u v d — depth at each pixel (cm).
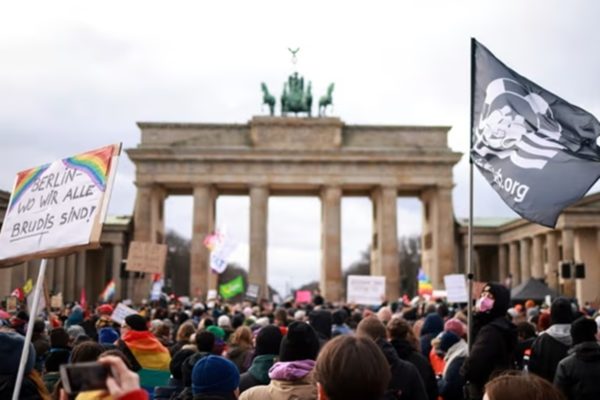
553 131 1911
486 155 2023
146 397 683
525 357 2411
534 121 1950
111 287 7044
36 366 2019
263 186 13225
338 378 768
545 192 1845
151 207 13212
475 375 1664
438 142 13538
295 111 14300
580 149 1855
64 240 1394
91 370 663
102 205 1355
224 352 2494
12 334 1412
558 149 1880
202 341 1905
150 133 13388
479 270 16325
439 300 7788
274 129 13400
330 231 13175
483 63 2098
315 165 13338
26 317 3186
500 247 15238
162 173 13175
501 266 15162
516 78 2016
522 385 779
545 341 1852
